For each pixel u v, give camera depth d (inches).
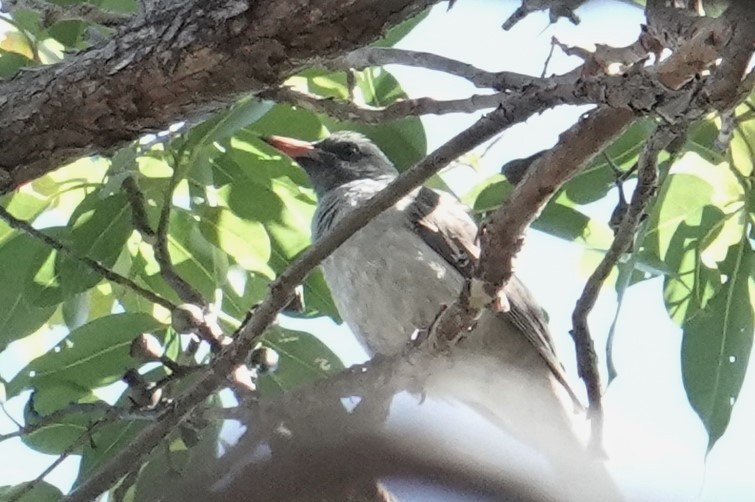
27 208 267.9
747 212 248.5
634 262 227.0
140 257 280.8
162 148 264.8
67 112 193.2
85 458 248.2
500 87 224.8
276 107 275.0
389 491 180.2
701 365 249.8
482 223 198.4
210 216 271.6
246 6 180.2
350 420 190.4
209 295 277.9
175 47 186.1
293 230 288.2
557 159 181.9
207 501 194.1
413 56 234.4
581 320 205.2
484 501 173.3
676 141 215.3
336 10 176.2
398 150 283.0
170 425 199.3
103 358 251.3
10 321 255.6
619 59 186.4
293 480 187.8
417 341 226.5
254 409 204.1
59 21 247.0
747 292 250.8
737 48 153.6
